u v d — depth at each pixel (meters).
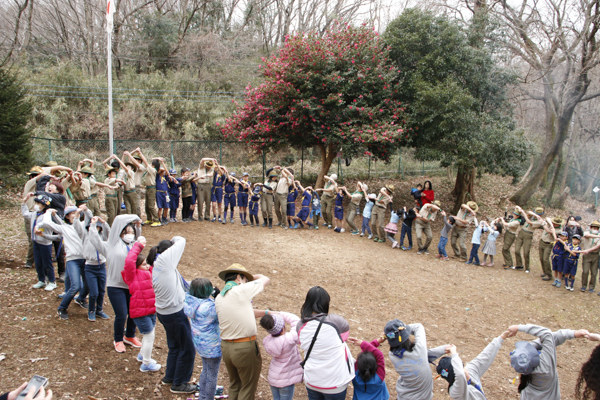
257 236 11.87
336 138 15.30
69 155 17.12
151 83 23.38
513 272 11.80
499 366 6.35
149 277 4.77
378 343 3.87
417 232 12.64
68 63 23.34
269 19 35.41
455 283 10.18
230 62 27.69
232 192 12.83
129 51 26.89
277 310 7.16
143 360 4.78
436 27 15.89
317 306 3.69
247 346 3.79
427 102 15.17
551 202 22.08
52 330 5.34
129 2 28.81
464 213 12.39
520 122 28.38
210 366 4.11
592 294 10.30
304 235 12.71
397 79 16.78
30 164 12.50
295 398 4.75
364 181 21.00
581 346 7.60
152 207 11.14
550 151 20.22
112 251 4.95
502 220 12.27
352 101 16.05
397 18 16.67
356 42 16.11
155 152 19.73
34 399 2.08
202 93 24.75
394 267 10.74
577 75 18.39
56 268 7.74
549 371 3.53
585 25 17.34
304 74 15.26
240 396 3.90
